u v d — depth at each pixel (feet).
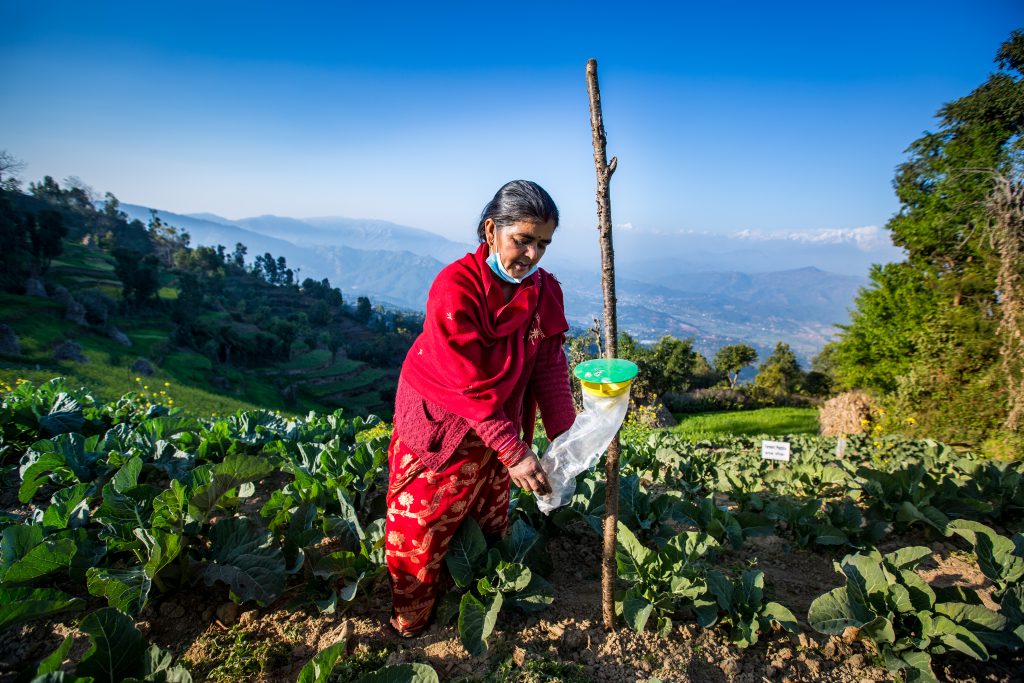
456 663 7.12
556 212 6.13
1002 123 70.64
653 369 120.26
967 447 39.32
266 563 8.05
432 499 6.95
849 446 27.09
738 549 10.52
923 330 52.39
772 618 7.80
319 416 18.07
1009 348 38.32
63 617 8.00
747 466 18.71
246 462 8.87
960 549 11.07
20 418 14.73
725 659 7.42
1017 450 34.32
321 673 5.82
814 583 10.01
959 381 43.50
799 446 28.73
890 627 7.36
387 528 7.25
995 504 12.60
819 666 7.42
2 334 178.91
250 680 6.87
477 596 7.88
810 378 197.98
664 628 7.72
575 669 6.99
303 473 10.44
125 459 11.83
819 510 12.68
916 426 44.09
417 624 7.48
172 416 14.76
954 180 60.49
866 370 97.66
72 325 235.61
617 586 8.70
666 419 89.92
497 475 7.95
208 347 295.69
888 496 12.32
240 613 8.05
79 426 15.19
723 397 131.75
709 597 8.17
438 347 6.33
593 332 7.04
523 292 6.41
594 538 10.62
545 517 10.57
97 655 5.94
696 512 11.14
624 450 16.83
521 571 7.75
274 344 347.77
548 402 7.39
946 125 76.79
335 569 8.06
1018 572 8.81
